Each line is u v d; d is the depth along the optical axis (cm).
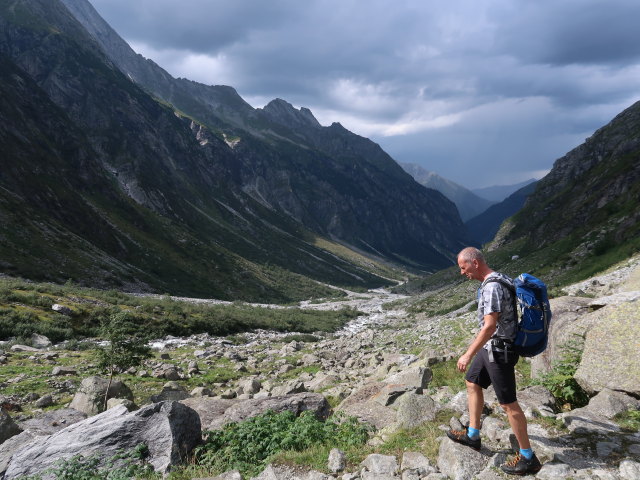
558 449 548
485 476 509
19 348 2912
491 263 11000
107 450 755
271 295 14738
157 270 12156
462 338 2695
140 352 1684
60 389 1909
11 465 775
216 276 14025
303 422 802
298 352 3475
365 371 2095
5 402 1611
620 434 579
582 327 922
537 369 1073
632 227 5606
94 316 4369
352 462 629
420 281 18238
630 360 759
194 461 757
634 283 1222
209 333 5278
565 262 6203
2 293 4234
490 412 719
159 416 798
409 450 623
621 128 12250
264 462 688
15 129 13500
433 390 1033
